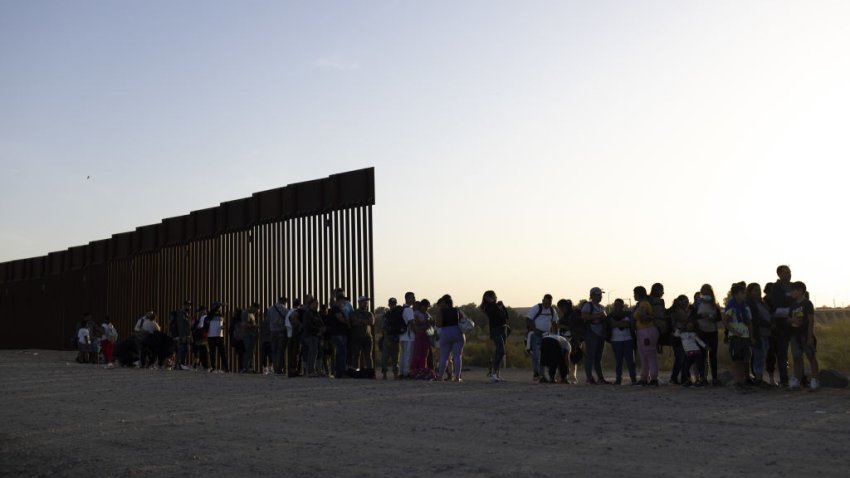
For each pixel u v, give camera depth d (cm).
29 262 4197
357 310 1955
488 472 706
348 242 2267
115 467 787
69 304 3769
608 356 3184
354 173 2281
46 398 1423
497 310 1753
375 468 741
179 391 1502
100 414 1175
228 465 779
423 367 1838
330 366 2112
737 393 1302
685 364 1473
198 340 2352
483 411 1109
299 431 967
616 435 878
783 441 825
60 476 768
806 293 1370
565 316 1756
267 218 2573
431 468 732
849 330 3366
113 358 2717
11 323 4331
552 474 690
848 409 1070
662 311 1551
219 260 2775
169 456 833
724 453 764
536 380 1742
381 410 1142
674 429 915
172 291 3019
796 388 1353
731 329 1339
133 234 3303
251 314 2211
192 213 2934
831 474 671
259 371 2408
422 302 1864
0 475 785
